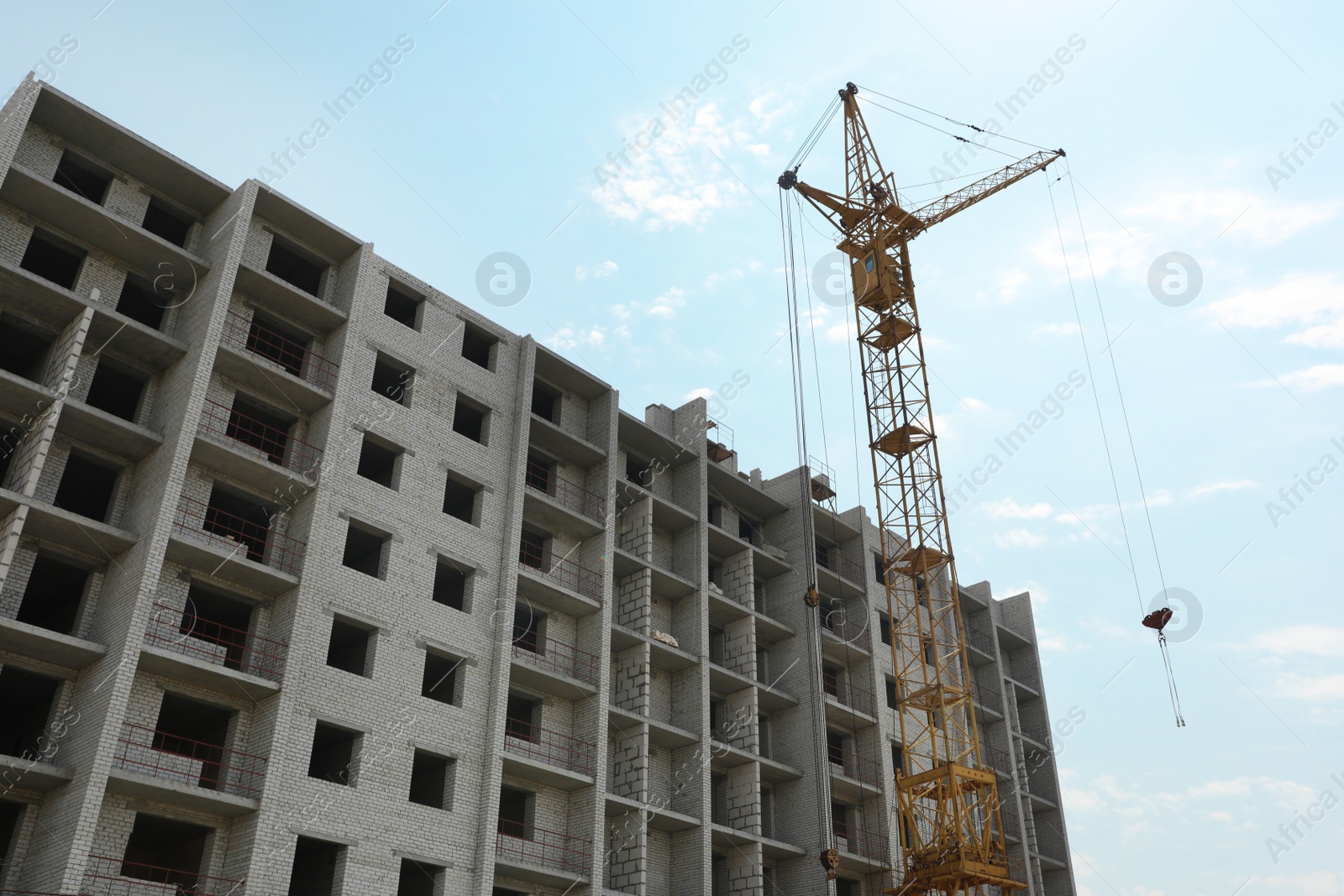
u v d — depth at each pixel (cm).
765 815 5553
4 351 3950
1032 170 6406
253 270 4166
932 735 5438
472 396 4828
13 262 3778
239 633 4138
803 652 5809
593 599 4866
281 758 3588
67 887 3031
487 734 4238
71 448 3753
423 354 4719
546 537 5041
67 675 3478
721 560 5925
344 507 4153
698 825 4862
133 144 4094
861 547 6488
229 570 3772
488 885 3931
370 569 4484
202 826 3531
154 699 3528
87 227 3941
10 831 3566
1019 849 6625
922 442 5878
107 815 3312
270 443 4409
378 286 4678
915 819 5416
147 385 4028
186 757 3550
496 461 4797
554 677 4541
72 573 3744
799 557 6072
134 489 3819
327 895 3703
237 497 4066
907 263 6253
